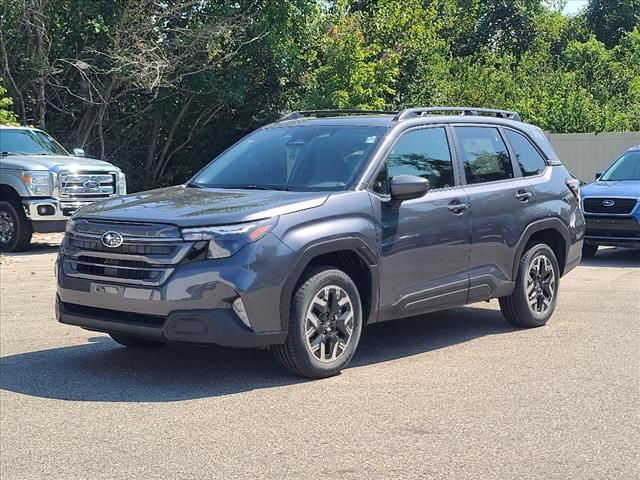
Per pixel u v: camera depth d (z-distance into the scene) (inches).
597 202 562.3
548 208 337.1
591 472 184.2
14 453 195.2
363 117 305.7
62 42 904.9
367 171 271.9
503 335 325.1
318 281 250.2
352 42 1001.5
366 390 245.6
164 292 232.8
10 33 872.9
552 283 342.6
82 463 188.9
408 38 1096.2
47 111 953.5
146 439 203.9
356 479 179.3
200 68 930.1
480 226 304.8
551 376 263.0
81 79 914.1
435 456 193.0
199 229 234.5
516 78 1295.5
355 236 258.7
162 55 892.0
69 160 607.5
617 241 557.9
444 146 304.0
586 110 1183.6
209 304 232.2
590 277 486.9
